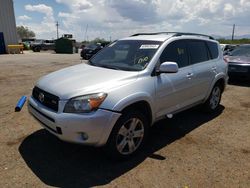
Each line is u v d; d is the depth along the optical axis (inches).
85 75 151.4
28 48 1676.9
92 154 150.9
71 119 124.7
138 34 209.9
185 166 140.3
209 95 218.5
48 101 138.9
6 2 1136.2
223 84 237.9
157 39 177.0
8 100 263.6
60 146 159.9
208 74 206.7
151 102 150.9
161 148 161.0
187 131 189.9
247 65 359.9
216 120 215.3
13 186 119.6
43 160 143.3
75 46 1503.4
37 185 120.8
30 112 156.6
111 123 129.6
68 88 135.0
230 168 139.4
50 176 128.3
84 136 127.8
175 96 172.1
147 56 163.2
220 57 233.9
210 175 132.3
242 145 168.4
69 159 145.0
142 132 150.4
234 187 122.9
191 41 197.2
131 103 136.9
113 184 123.0
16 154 148.9
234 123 209.0
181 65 180.9
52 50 1643.7
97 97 127.7
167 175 131.2
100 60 185.0
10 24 1168.2
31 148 156.6
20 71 495.5
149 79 152.1
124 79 143.2
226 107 254.5
